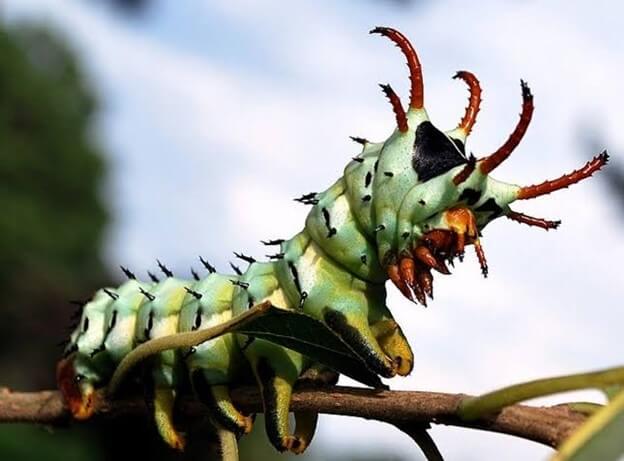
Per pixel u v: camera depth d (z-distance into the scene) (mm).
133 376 428
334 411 379
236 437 402
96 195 4492
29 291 3135
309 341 368
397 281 385
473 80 394
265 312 359
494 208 382
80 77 4773
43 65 4711
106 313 435
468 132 393
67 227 4203
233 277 414
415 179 382
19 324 3035
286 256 399
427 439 361
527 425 339
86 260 4250
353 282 394
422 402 357
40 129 4352
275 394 385
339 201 395
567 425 337
